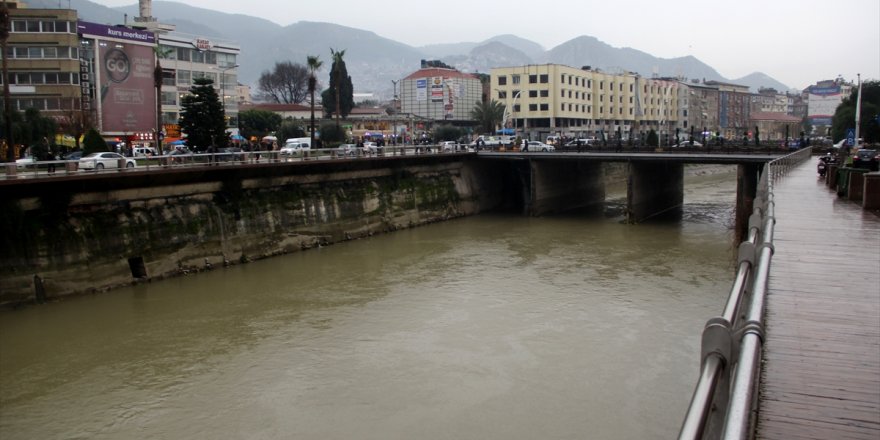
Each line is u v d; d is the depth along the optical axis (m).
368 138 96.25
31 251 32.62
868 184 26.81
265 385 23.34
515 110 127.12
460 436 19.58
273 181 47.34
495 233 54.69
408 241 51.19
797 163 55.34
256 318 30.80
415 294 34.66
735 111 193.25
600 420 20.42
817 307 12.77
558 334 27.98
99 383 23.58
